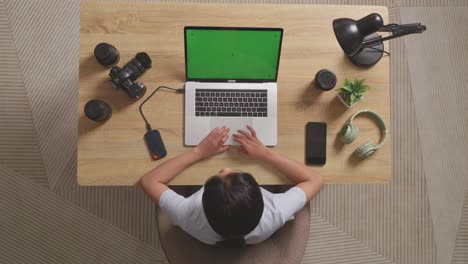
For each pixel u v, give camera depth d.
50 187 2.06
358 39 1.23
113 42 1.45
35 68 2.13
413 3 2.26
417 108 2.21
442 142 2.19
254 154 1.41
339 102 1.48
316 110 1.47
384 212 2.12
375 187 2.13
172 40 1.47
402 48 2.23
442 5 2.27
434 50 2.24
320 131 1.45
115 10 1.46
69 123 2.12
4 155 2.07
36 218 2.04
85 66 1.44
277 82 1.47
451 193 2.16
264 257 1.39
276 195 1.35
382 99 1.48
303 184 1.40
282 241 1.43
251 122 1.44
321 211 2.10
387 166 1.46
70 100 2.13
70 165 2.08
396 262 2.10
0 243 2.01
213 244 1.34
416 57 2.23
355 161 1.46
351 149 1.46
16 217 2.03
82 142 1.42
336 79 1.45
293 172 1.41
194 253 1.37
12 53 2.13
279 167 1.41
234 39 1.30
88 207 2.05
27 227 2.03
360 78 1.49
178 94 1.45
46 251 2.02
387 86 1.49
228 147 1.43
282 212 1.30
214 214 1.10
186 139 1.42
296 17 1.49
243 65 1.39
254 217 1.11
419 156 2.18
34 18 2.16
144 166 1.43
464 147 2.19
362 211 2.11
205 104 1.43
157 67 1.45
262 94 1.44
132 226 2.04
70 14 2.17
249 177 1.15
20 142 2.08
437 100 2.21
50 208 2.04
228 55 1.35
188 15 1.47
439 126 2.20
